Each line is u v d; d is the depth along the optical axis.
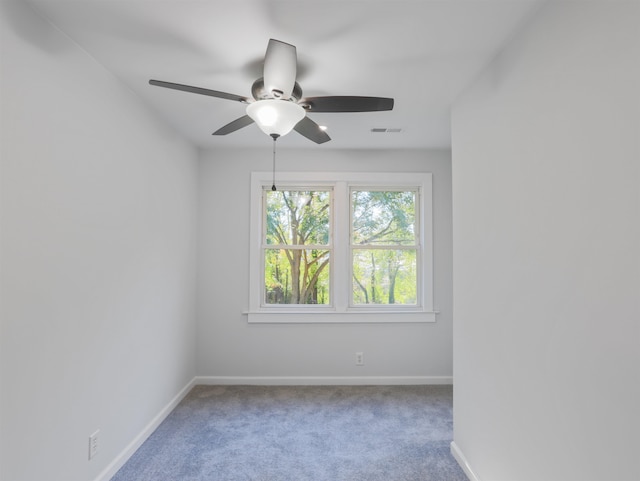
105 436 1.99
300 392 3.33
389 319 3.55
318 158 3.58
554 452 1.34
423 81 2.08
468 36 1.63
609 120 1.09
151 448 2.35
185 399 3.15
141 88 2.22
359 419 2.78
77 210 1.74
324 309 3.61
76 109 1.73
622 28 1.04
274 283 3.64
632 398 1.01
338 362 3.55
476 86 2.02
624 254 1.04
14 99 1.38
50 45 1.56
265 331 3.54
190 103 2.44
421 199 3.62
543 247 1.41
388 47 1.74
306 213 3.66
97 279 1.91
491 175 1.83
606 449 1.10
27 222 1.44
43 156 1.52
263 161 3.58
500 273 1.74
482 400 1.91
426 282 3.56
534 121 1.47
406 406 3.02
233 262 3.56
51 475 1.57
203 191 3.57
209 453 2.30
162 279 2.73
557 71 1.33
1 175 1.32
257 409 2.95
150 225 2.53
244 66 1.93
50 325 1.57
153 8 1.46
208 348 3.54
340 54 1.80
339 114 2.64
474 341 2.01
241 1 1.40
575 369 1.23
